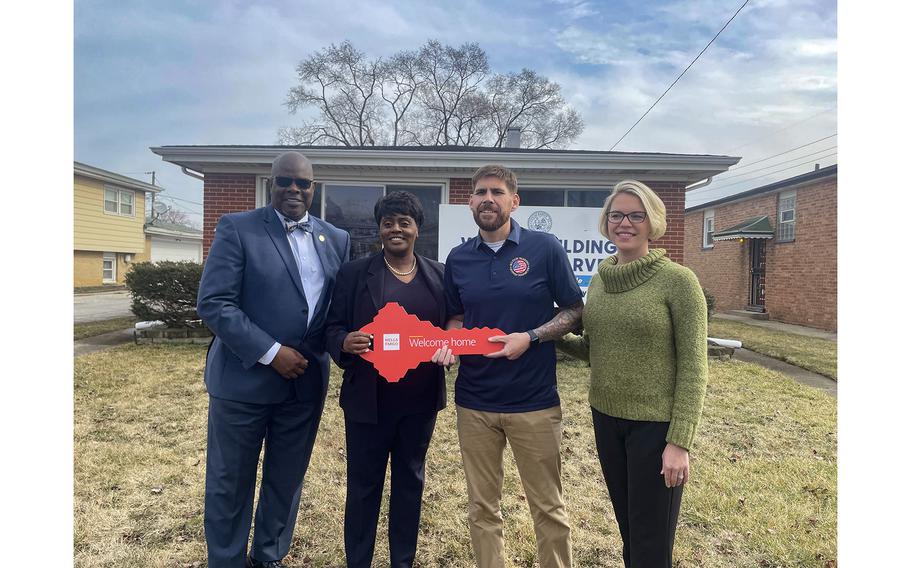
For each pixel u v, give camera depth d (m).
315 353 2.26
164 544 2.62
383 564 2.50
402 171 8.54
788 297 12.69
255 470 2.22
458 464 3.67
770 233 13.30
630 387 1.78
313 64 25.47
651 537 1.76
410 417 2.17
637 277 1.80
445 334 2.02
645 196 1.80
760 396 5.53
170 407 4.86
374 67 25.91
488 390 2.05
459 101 26.92
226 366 2.14
